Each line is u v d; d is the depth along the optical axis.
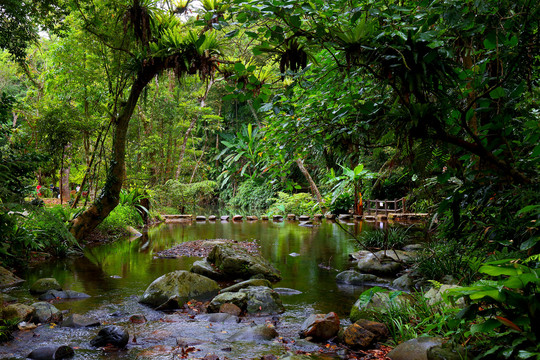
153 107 18.44
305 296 4.90
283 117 3.30
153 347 3.27
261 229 12.64
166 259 7.43
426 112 2.03
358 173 5.13
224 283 5.63
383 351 3.06
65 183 16.95
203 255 7.76
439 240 5.98
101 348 3.25
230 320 3.95
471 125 2.60
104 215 8.22
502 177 2.33
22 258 6.93
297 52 2.41
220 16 2.10
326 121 3.06
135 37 7.30
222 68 6.93
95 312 4.27
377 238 8.50
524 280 1.87
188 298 4.72
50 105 10.97
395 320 3.39
